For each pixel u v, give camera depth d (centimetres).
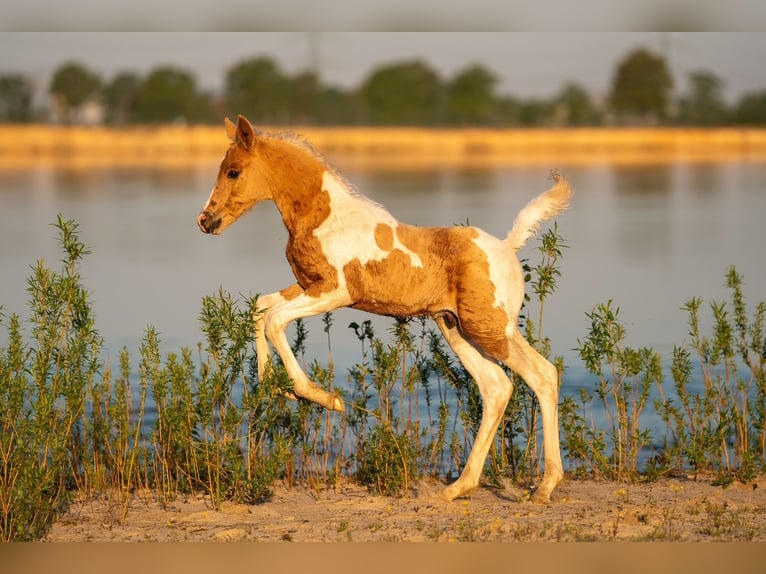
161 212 5331
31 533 1015
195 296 2864
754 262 3425
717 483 1259
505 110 18638
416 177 7744
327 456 1337
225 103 17975
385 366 1253
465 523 1062
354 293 1153
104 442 1289
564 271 3216
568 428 1344
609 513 1117
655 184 7281
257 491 1165
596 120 18788
